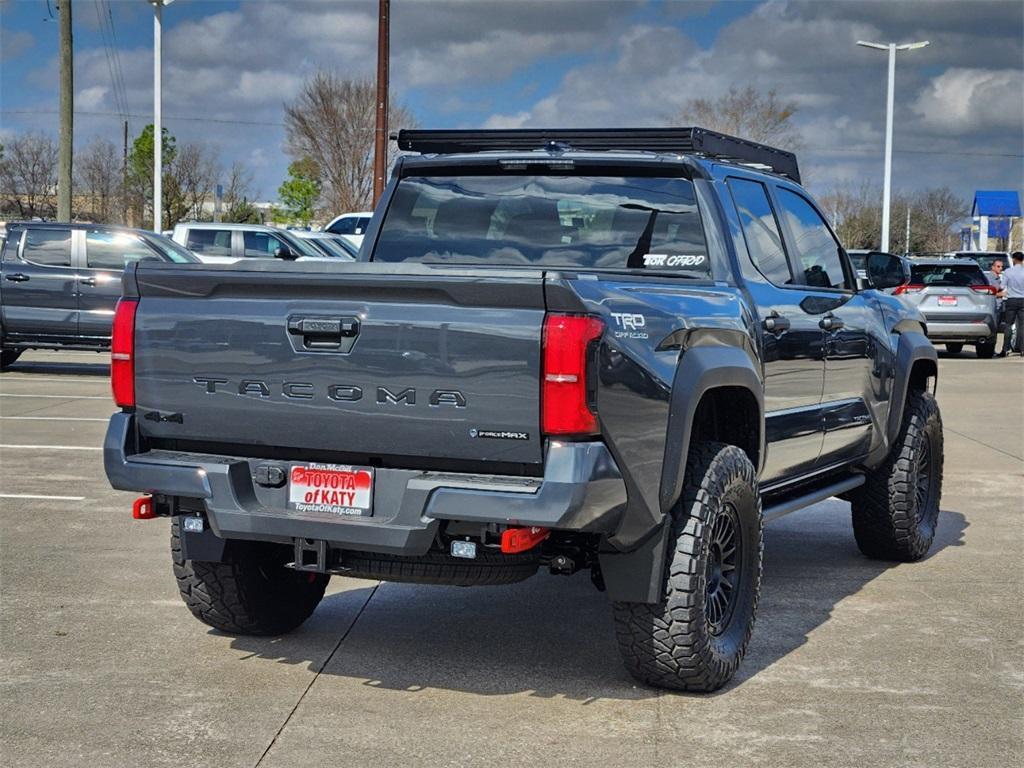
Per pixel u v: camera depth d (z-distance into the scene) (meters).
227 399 4.72
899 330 7.37
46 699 4.88
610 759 4.32
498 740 4.49
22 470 10.15
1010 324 24.95
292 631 5.83
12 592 6.45
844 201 85.81
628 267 5.75
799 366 6.07
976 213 84.88
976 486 10.05
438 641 5.71
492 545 4.46
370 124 49.62
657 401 4.59
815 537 8.22
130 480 4.82
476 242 5.99
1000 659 5.49
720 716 4.75
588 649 5.61
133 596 6.40
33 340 17.88
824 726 4.65
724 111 56.31
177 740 4.46
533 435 4.29
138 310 4.86
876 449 7.05
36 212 59.62
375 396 4.47
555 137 6.16
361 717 4.71
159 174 31.66
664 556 4.77
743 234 5.87
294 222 50.47
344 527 4.50
